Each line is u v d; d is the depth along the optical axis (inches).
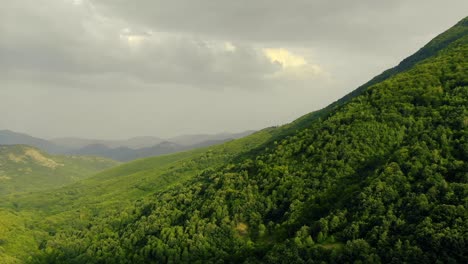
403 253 3545.8
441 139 4475.9
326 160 5290.4
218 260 4913.9
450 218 3567.9
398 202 4030.5
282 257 4222.4
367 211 4131.4
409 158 4471.0
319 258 3988.7
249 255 4682.6
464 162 4074.8
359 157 5054.1
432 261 3398.1
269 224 5012.3
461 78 5457.7
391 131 5142.7
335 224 4261.8
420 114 5132.9
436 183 3939.5
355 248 3828.7
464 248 3321.9
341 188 4793.3
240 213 5438.0
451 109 4891.7
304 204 4886.8
